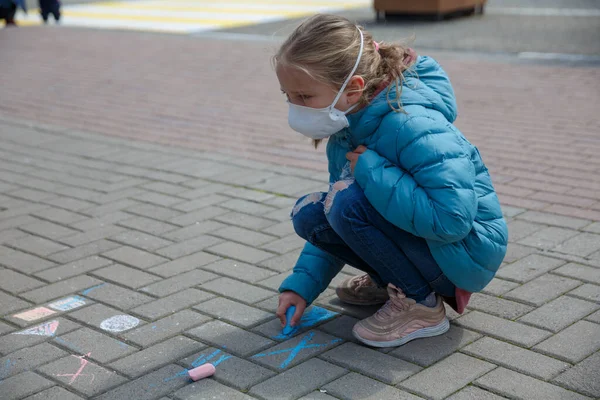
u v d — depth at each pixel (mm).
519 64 9070
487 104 7188
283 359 2850
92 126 6930
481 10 14297
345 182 2811
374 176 2676
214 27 13633
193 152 5941
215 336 3051
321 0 17750
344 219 2766
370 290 3270
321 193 2980
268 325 3133
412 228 2676
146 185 5137
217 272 3688
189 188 5039
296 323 3047
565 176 5031
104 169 5555
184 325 3152
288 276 3340
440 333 2988
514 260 3711
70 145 6285
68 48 11750
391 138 2689
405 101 2727
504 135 6109
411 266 2893
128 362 2861
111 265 3812
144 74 9414
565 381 2631
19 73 9797
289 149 5945
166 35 12812
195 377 2699
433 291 2982
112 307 3346
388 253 2834
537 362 2768
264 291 3461
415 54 2873
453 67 9023
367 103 2732
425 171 2629
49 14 15453
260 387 2656
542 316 3123
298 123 2760
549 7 15016
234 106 7535
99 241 4141
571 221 4215
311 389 2637
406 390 2611
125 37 12750
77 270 3760
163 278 3637
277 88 8320
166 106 7652
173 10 16688
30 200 4898
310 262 3100
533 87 7828
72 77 9398
